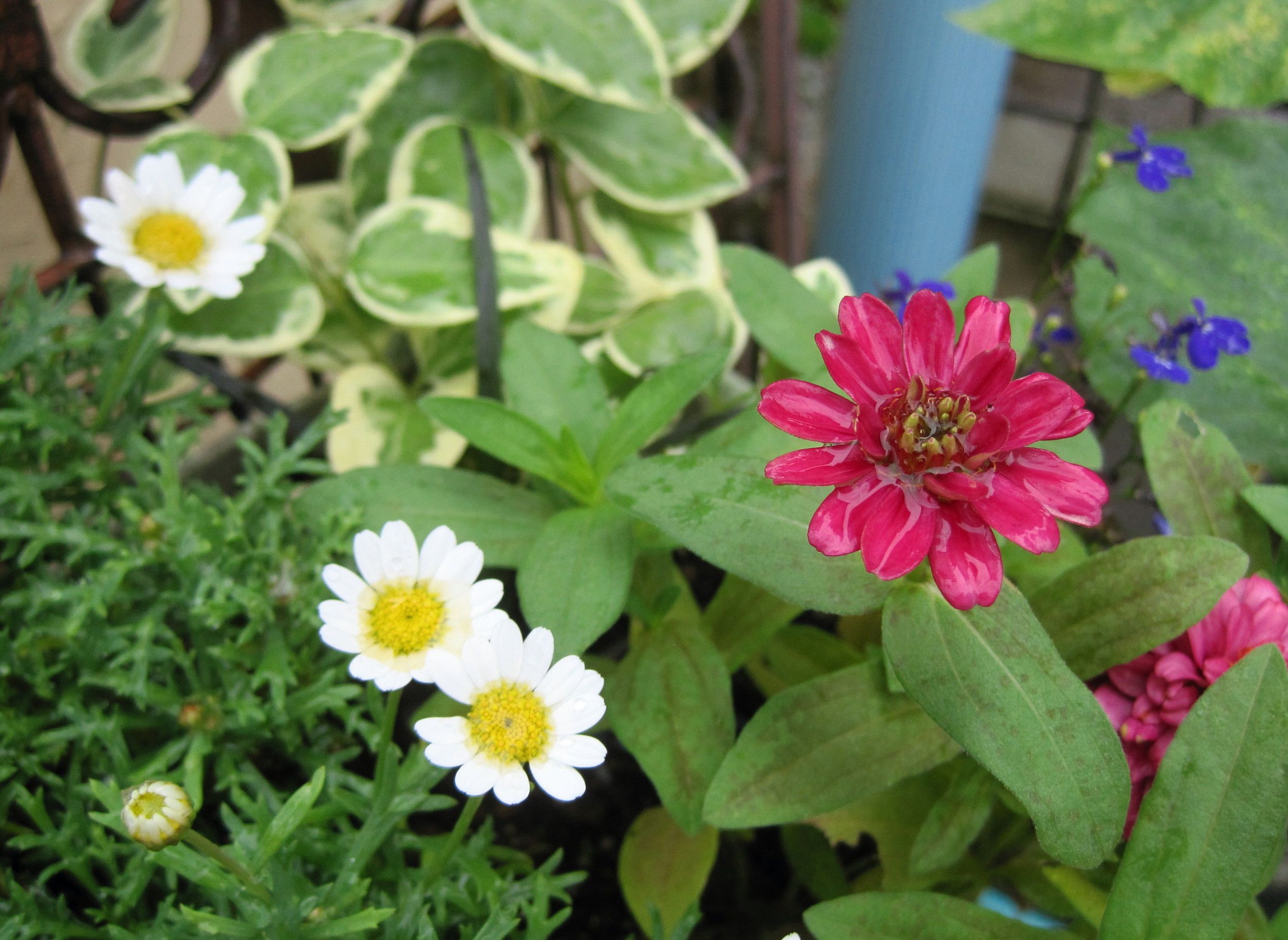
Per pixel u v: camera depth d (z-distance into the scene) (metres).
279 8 0.46
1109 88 0.37
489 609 0.23
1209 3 0.27
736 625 0.31
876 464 0.21
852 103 0.46
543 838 0.34
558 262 0.36
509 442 0.28
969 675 0.23
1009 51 0.44
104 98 0.34
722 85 0.60
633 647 0.30
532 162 0.38
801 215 0.49
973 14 0.28
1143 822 0.23
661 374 0.28
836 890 0.32
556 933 0.33
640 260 0.40
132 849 0.26
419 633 0.23
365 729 0.28
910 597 0.24
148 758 0.28
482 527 0.29
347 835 0.26
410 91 0.41
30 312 0.29
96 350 0.31
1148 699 0.26
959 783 0.27
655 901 0.30
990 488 0.20
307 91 0.36
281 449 0.30
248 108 0.36
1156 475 0.30
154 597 0.29
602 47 0.36
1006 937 0.24
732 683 0.36
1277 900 0.32
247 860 0.23
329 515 0.29
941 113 0.44
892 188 0.46
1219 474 0.30
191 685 0.29
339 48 0.36
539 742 0.22
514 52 0.36
